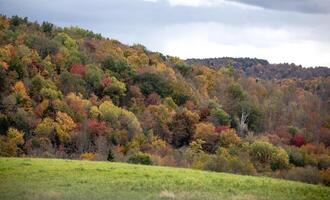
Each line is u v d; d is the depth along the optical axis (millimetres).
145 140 88000
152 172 35750
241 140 96250
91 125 87438
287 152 80438
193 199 26672
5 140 76250
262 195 29250
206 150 92938
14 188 27969
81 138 82938
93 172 34344
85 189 28328
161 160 66938
